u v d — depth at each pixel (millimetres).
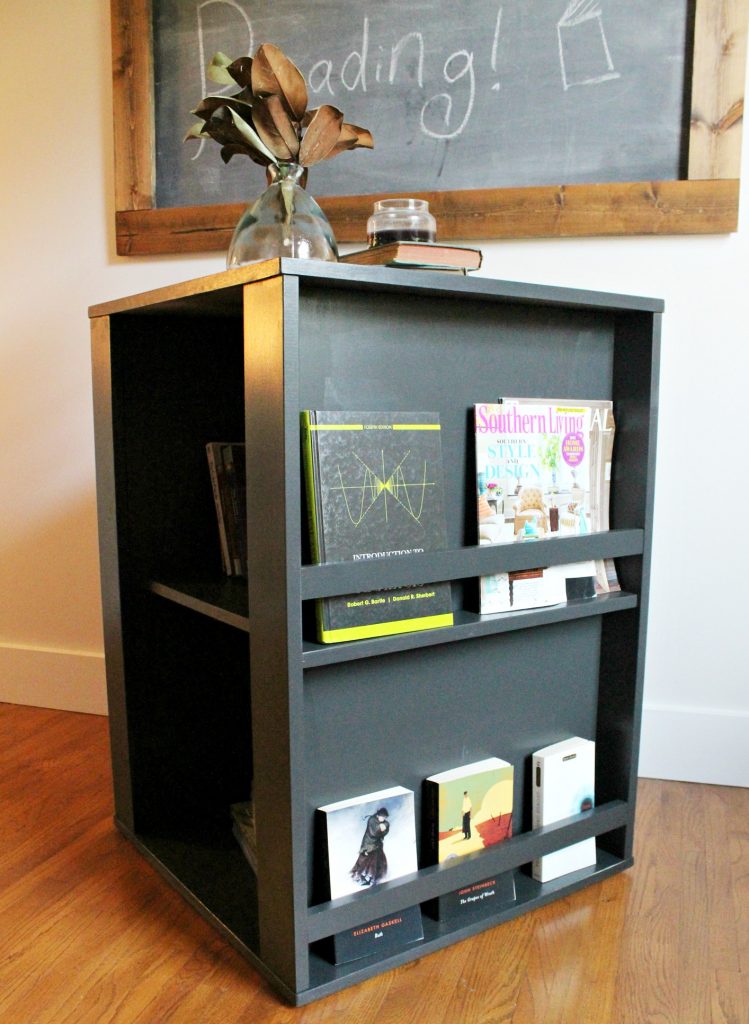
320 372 1034
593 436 1290
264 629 1016
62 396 2039
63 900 1271
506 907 1221
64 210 1991
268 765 1038
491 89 1688
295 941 1020
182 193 1884
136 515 1414
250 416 1013
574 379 1286
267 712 1028
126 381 1386
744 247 1619
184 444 1458
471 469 1187
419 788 1184
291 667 977
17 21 1972
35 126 1990
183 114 1861
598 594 1310
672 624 1729
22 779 1696
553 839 1261
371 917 1081
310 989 1036
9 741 1897
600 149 1652
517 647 1267
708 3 1559
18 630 2145
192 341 1452
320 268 955
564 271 1706
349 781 1114
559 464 1249
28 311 2047
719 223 1603
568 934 1188
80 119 1954
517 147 1688
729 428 1662
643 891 1300
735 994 1060
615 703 1354
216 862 1346
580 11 1631
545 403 1229
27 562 2113
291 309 942
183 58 1843
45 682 2113
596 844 1410
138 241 1906
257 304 981
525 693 1286
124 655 1413
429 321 1124
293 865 1009
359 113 1754
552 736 1328
